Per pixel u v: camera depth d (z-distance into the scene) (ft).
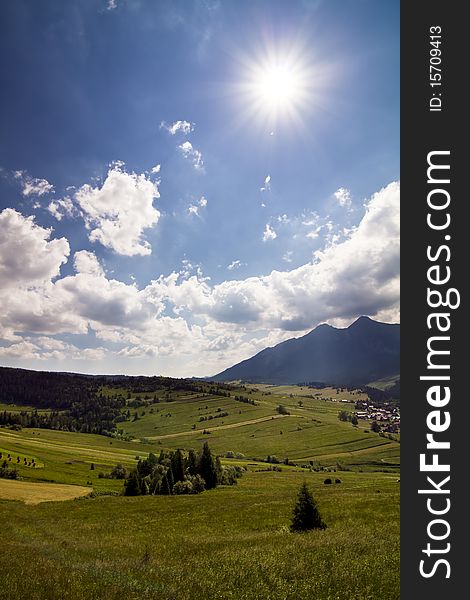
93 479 410.52
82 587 41.27
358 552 60.13
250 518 134.00
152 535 114.52
